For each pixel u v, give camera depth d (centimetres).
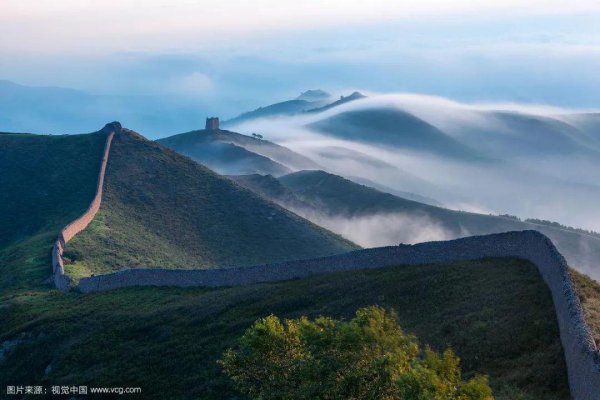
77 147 15912
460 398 2442
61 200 13650
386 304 4997
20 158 15575
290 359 3275
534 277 4475
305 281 6241
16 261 9750
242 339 3369
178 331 5850
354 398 2895
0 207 13638
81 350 5950
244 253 12738
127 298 7212
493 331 3844
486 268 5016
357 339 3012
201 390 4631
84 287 8144
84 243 10556
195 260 11669
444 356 2675
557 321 3641
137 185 14462
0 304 7812
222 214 14112
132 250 10875
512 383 3172
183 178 15238
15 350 6494
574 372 2886
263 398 3175
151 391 4912
